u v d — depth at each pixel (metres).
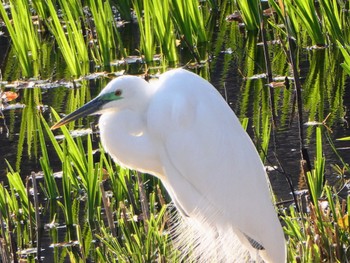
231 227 8.24
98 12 16.02
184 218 8.88
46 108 13.72
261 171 8.13
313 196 8.96
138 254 8.27
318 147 9.46
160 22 14.98
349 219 8.33
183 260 8.93
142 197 9.09
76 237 9.88
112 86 8.11
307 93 13.48
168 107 8.00
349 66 10.22
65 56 15.03
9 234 9.09
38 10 17.78
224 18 17.73
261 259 8.39
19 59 15.28
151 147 8.27
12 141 12.70
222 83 14.16
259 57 15.23
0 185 10.00
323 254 8.13
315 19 14.97
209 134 7.93
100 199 10.12
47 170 10.62
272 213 8.06
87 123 13.04
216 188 8.04
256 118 12.62
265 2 18.16
